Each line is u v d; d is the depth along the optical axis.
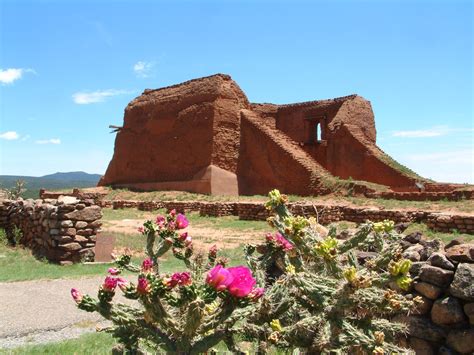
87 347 6.28
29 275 11.42
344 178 39.31
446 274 4.99
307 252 3.43
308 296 3.06
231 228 23.20
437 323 4.99
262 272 3.98
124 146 47.41
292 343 3.16
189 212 31.55
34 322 7.63
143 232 3.99
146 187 41.84
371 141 40.69
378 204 25.17
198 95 40.34
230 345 3.31
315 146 45.25
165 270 11.30
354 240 3.64
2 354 5.94
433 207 22.62
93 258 13.61
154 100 44.88
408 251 5.73
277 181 35.84
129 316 2.88
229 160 38.53
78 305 2.86
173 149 41.53
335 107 44.66
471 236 15.62
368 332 3.29
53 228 13.55
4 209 19.11
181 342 2.78
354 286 2.79
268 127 38.47
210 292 2.58
